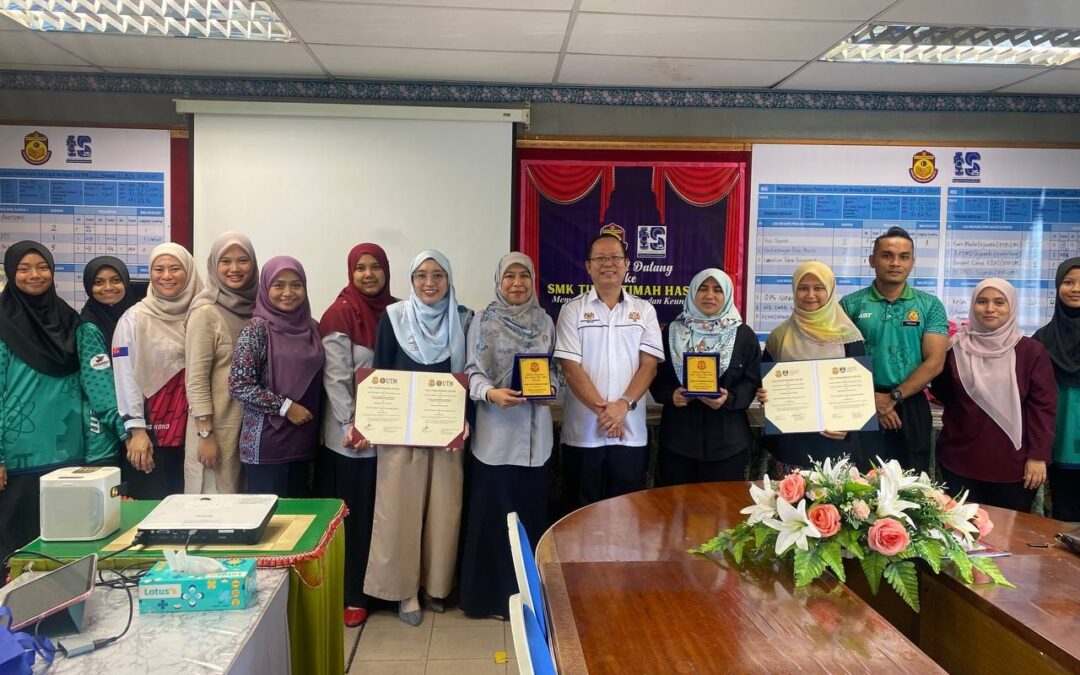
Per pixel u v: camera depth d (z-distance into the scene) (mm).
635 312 2672
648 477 3363
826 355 2672
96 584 1436
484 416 2654
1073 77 3242
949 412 2732
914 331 2750
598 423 2609
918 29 2721
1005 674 1359
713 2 2436
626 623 1309
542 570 1559
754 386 2662
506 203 3436
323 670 1634
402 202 3410
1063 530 1876
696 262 3531
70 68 3291
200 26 2805
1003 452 2582
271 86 3389
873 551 1523
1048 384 2592
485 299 3465
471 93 3438
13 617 1200
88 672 1119
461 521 3094
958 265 3586
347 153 3385
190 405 2469
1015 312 2652
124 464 2695
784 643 1240
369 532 2719
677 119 3496
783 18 2574
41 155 3377
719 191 3512
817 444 2598
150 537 1586
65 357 2488
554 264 3510
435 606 2809
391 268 3430
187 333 2508
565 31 2729
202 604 1332
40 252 2459
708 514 1956
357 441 2531
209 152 3348
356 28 2717
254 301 2705
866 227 3549
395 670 2379
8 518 2396
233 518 1648
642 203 3502
